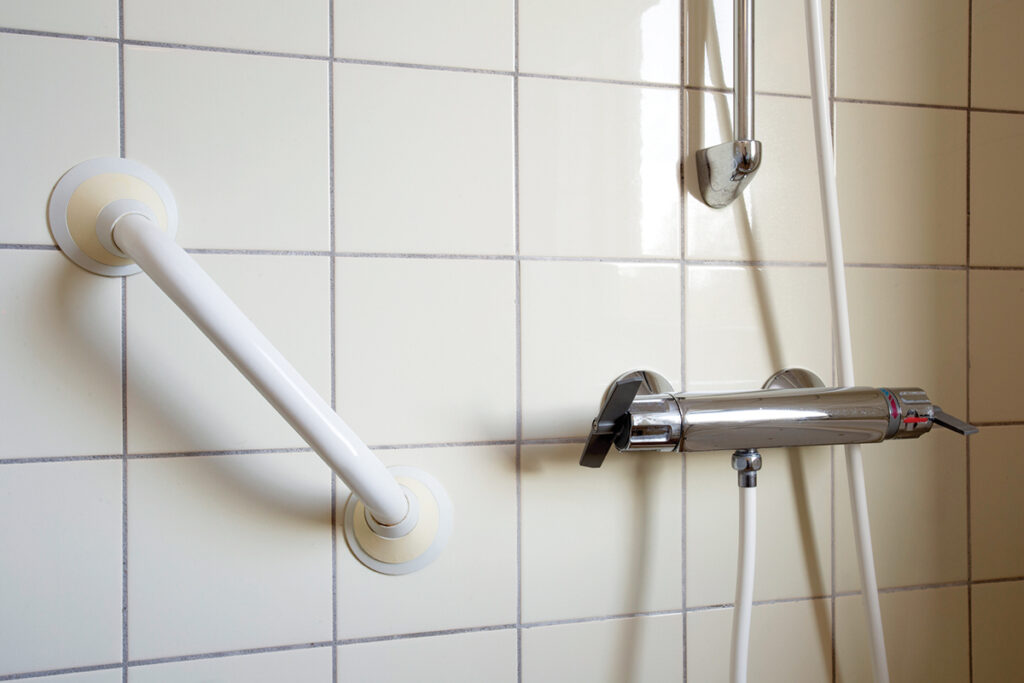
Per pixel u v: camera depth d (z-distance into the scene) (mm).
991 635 723
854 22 689
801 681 683
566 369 630
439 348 605
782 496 681
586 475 635
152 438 555
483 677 614
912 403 572
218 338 455
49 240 534
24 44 528
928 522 710
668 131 651
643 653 647
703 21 658
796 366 681
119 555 550
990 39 720
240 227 568
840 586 690
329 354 584
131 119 547
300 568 579
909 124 703
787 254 680
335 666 585
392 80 594
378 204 593
